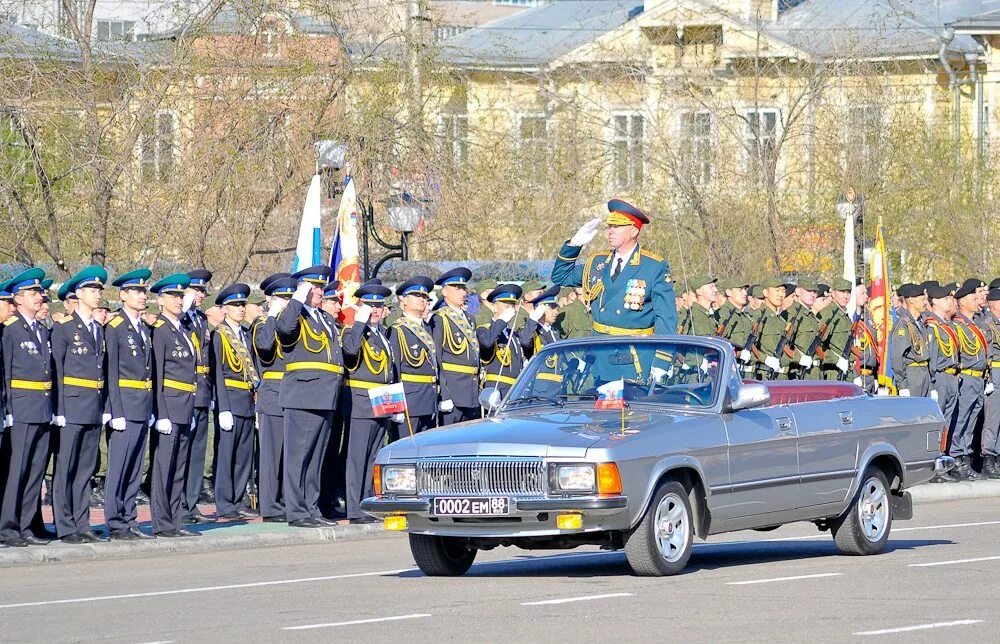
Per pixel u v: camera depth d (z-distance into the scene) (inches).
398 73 3016.7
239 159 2829.7
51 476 2142.0
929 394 2356.1
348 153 2876.5
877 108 4005.9
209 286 2847.0
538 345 2096.5
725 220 3804.1
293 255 3014.3
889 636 1003.3
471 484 1275.8
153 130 2876.5
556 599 1179.9
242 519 1931.6
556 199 3752.5
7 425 1640.0
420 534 1353.3
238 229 2871.6
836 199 3870.6
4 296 1656.0
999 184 4197.8
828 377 2716.5
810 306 2640.3
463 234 3243.1
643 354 1422.2
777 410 1418.6
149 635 1056.8
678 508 1311.5
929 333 2352.4
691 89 3954.2
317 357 1802.4
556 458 1249.4
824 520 1526.8
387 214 2913.4
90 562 1592.0
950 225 4087.1
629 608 1127.0
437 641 999.6
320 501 1959.9
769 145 3890.3
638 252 1549.0
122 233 2844.5
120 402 1704.0
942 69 4458.7
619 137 4074.8
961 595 1190.9
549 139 3887.8
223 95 2859.3
